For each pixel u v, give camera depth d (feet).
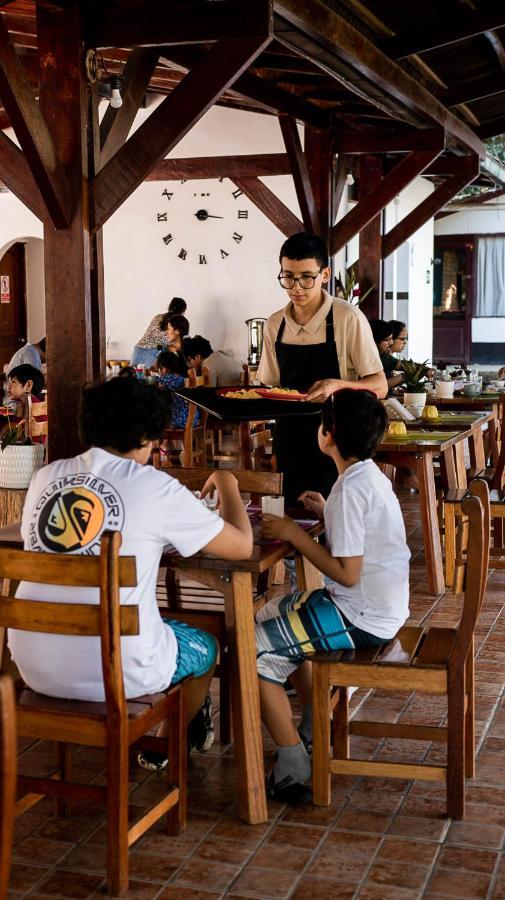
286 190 38.24
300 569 11.55
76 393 16.49
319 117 29.27
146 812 8.66
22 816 9.70
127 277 40.50
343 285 39.52
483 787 10.29
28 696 8.50
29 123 15.07
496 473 19.52
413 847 9.07
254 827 9.45
